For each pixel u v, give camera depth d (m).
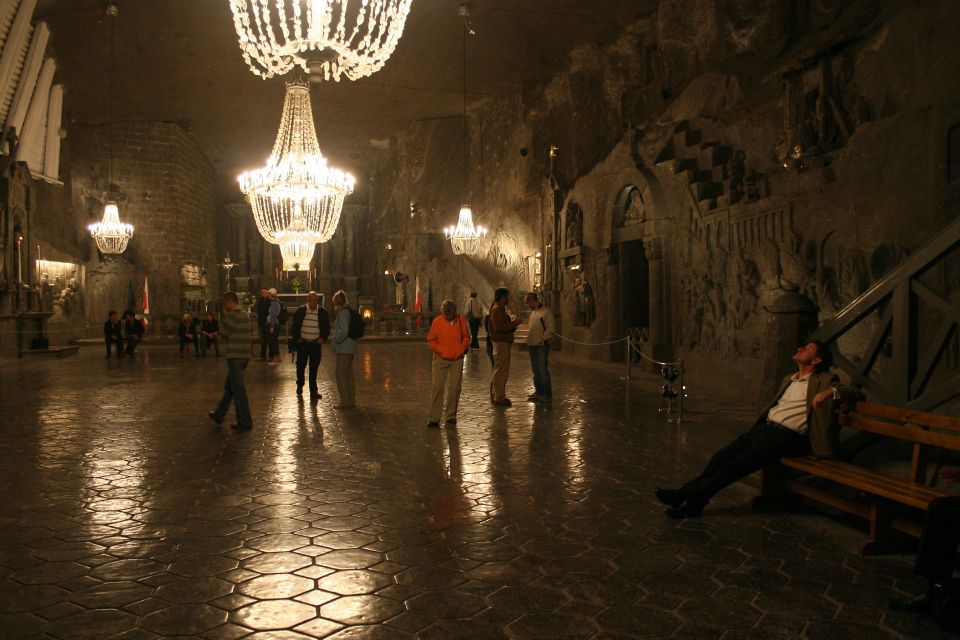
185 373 15.17
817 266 8.76
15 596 3.54
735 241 11.00
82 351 23.19
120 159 30.59
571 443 7.40
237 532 4.54
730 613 3.34
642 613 3.34
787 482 5.06
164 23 21.84
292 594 3.55
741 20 14.15
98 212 29.77
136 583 3.70
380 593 3.56
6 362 18.36
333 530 4.58
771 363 6.03
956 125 6.64
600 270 17.81
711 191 12.43
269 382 13.28
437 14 21.20
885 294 5.23
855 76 8.79
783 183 9.58
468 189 32.12
